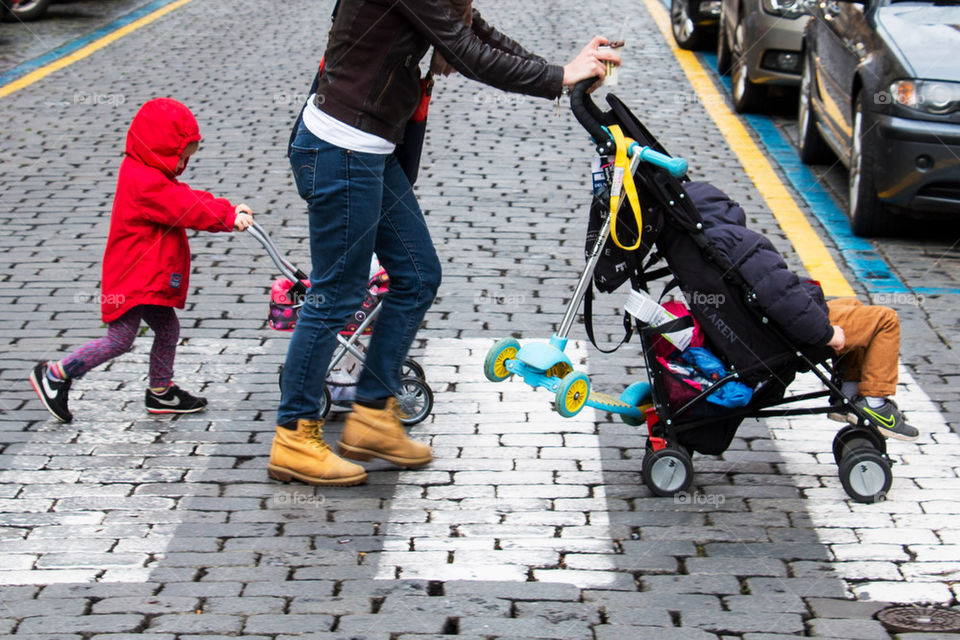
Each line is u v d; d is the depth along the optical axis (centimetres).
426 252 485
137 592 407
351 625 384
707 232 449
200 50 1435
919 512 469
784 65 1109
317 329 473
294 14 1703
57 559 430
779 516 467
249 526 456
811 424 553
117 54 1419
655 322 465
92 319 679
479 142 1039
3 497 479
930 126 762
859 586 414
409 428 545
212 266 761
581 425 550
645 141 452
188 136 514
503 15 1641
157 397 555
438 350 634
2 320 675
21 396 579
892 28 825
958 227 859
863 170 808
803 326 448
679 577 419
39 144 1037
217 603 399
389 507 472
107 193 908
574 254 782
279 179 932
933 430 546
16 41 1505
